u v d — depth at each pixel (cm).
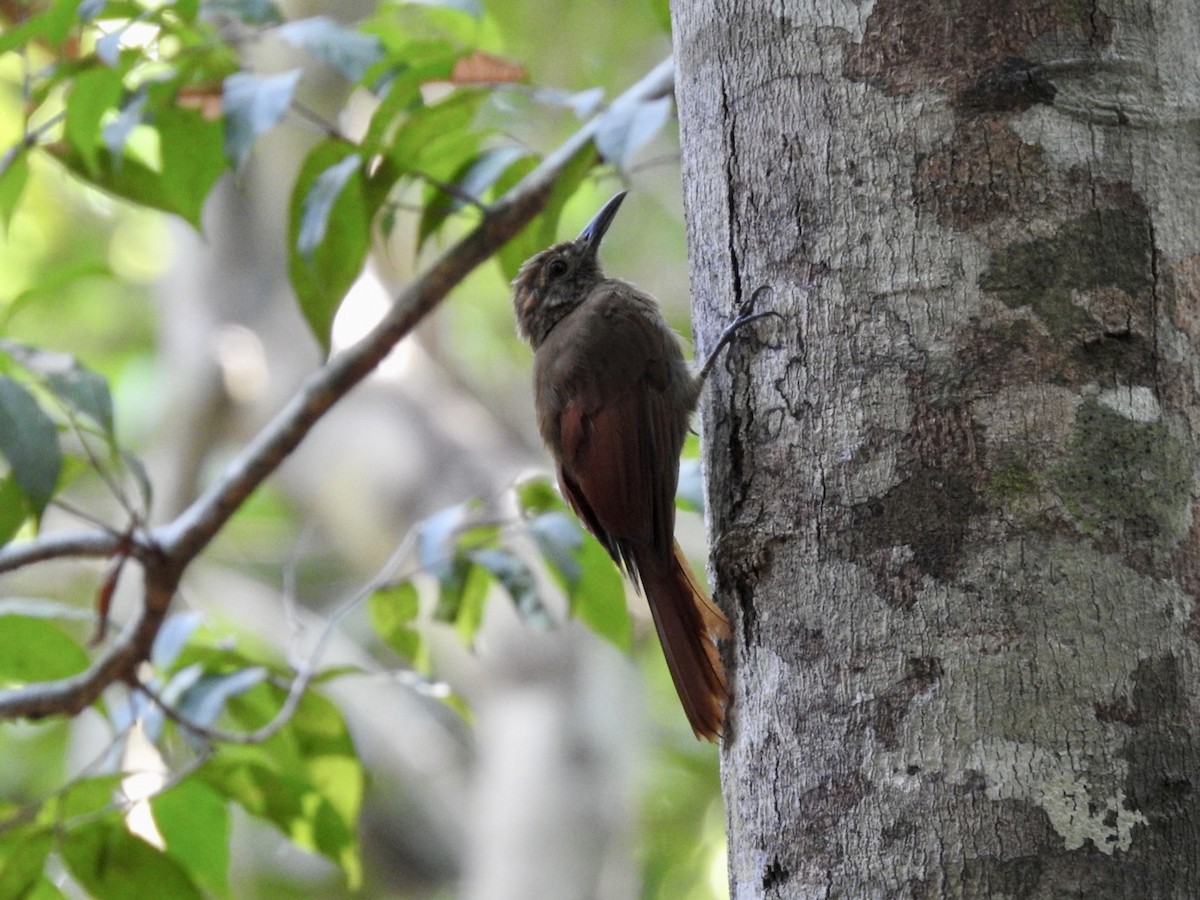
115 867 870
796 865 487
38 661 921
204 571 1700
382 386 1552
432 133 888
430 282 954
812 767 489
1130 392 480
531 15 1805
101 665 899
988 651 465
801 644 503
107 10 811
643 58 1819
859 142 520
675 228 1880
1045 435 477
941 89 508
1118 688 456
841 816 478
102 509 1745
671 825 1911
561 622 1425
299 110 874
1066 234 490
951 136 504
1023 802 450
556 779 1462
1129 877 441
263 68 1552
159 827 907
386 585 923
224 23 978
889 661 480
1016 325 486
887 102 516
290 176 1608
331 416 1526
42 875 855
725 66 566
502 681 1523
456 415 1527
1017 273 489
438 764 1720
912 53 515
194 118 894
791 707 501
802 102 537
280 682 926
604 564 912
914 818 462
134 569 1558
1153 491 474
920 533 484
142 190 959
